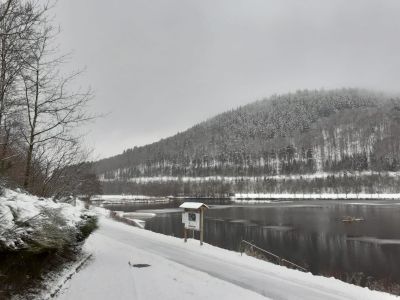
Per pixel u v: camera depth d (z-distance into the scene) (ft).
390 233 141.18
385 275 79.97
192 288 35.04
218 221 188.65
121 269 39.96
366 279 75.97
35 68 30.55
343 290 40.06
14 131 33.68
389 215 212.02
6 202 25.22
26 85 30.94
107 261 44.57
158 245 66.39
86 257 43.45
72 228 34.42
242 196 492.13
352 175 542.16
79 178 53.62
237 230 152.76
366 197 445.37
